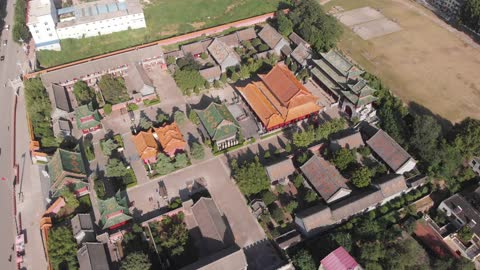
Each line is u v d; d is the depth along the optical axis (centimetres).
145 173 11850
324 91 14500
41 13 15638
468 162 11844
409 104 14050
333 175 11181
